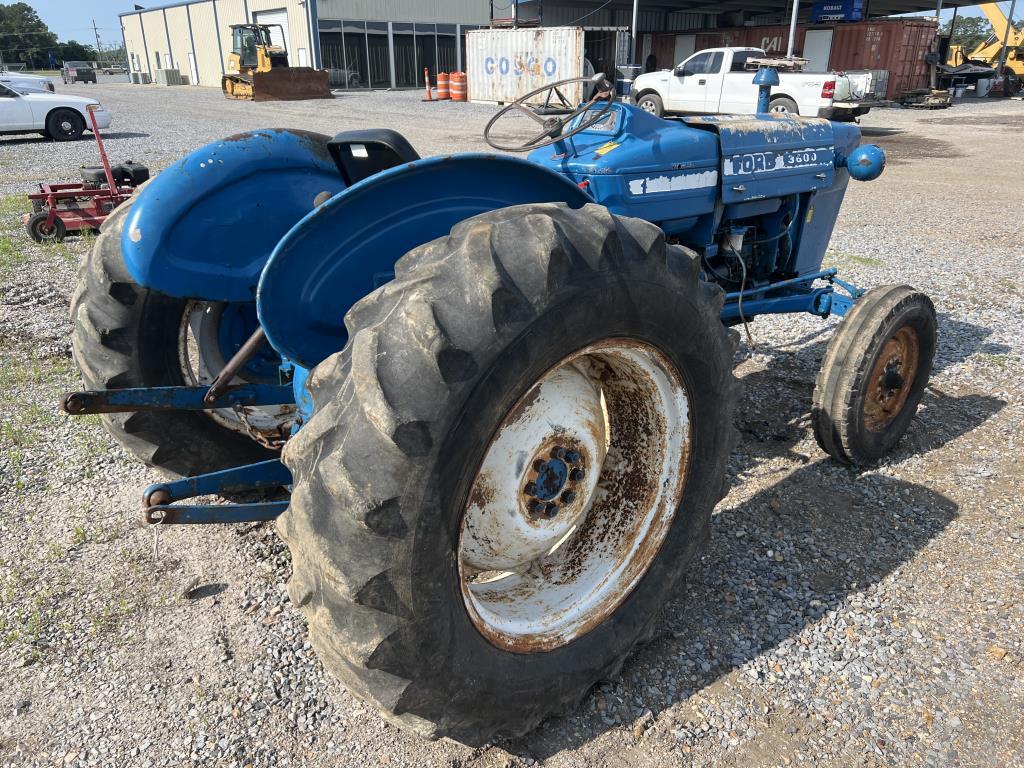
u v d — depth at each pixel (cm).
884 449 358
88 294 268
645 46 2938
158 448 284
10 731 216
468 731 190
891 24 2322
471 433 165
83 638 250
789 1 3309
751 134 355
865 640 249
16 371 456
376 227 202
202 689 230
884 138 1617
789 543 301
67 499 329
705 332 220
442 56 3775
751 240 395
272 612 262
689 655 245
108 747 211
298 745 212
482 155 200
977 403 422
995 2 2912
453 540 170
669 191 326
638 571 232
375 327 162
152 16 4859
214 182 244
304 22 3419
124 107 2533
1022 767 204
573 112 319
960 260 718
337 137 239
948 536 304
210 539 302
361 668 168
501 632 199
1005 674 235
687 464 234
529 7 3241
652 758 208
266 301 198
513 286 167
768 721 220
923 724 218
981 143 1534
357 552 158
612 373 225
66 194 783
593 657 217
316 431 161
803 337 527
